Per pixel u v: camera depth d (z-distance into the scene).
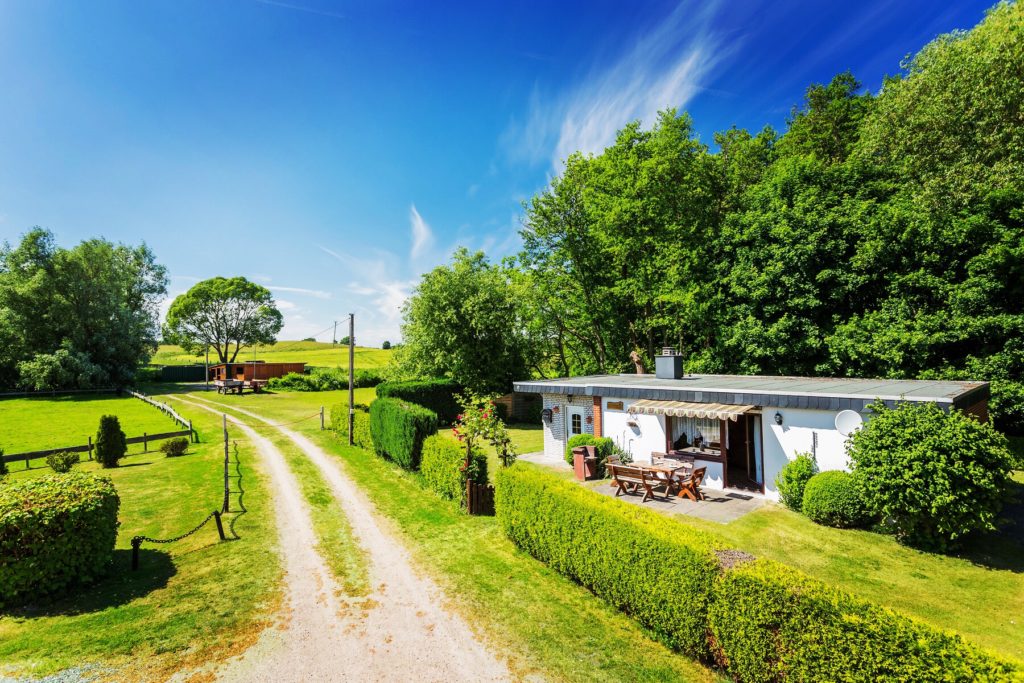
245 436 25.95
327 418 34.09
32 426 29.86
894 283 21.06
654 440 15.69
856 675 4.48
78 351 45.03
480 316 31.52
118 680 5.93
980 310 18.78
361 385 59.81
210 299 70.50
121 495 14.42
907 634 4.34
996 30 20.73
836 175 24.39
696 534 6.83
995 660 3.98
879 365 21.08
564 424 19.14
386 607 7.85
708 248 28.56
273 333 78.62
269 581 8.81
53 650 6.55
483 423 13.03
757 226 25.14
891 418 9.97
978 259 18.52
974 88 19.97
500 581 8.73
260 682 5.94
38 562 7.86
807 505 11.27
